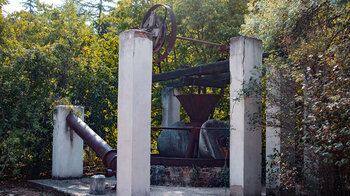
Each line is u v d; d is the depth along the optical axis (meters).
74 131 10.41
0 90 9.85
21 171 11.45
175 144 10.56
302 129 6.32
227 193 8.02
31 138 9.78
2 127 9.72
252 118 7.39
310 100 6.06
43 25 15.30
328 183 6.21
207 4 15.42
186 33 17.12
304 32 7.88
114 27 17.28
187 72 10.84
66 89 11.20
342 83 5.60
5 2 11.90
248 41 7.63
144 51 6.84
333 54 6.27
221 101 15.95
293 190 7.09
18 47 10.69
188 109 10.39
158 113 15.93
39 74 10.45
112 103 12.39
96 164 14.38
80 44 13.02
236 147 7.53
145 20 9.46
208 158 9.75
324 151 5.20
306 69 6.50
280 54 8.09
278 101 7.41
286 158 7.73
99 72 12.10
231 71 7.77
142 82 6.77
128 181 6.57
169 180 9.13
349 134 5.06
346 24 7.56
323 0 8.09
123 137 6.78
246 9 16.89
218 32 15.34
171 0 17.22
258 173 7.58
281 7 8.73
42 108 10.63
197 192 8.11
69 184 9.28
